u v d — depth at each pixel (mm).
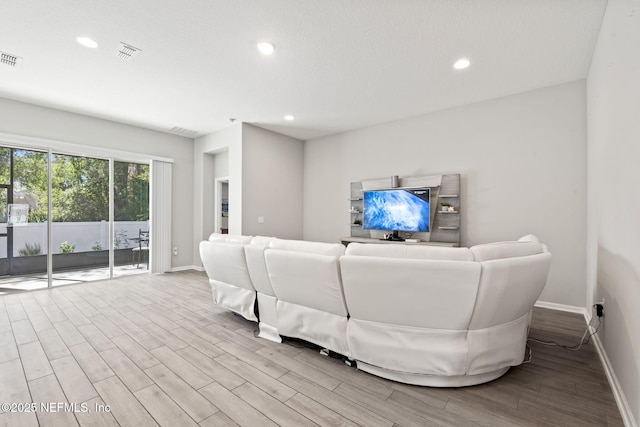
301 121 4727
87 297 3676
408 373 1784
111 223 4781
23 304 3385
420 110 4184
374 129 4910
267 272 2354
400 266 1647
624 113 1673
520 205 3541
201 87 3439
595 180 2539
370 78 3189
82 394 1681
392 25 2275
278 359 2105
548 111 3369
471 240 3906
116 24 2275
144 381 1813
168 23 2266
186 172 5730
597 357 2139
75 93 3627
